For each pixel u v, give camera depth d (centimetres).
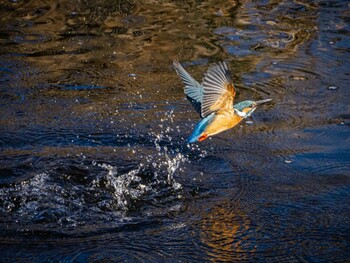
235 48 963
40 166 680
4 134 742
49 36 1010
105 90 851
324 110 799
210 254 539
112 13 1101
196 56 935
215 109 484
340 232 570
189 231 573
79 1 1150
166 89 851
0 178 657
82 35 1013
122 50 962
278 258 534
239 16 1087
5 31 1023
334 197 625
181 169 683
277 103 816
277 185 650
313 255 538
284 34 1016
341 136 739
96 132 753
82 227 583
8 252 543
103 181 658
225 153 713
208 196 633
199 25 1049
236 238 562
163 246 552
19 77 881
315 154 705
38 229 577
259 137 744
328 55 945
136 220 594
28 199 624
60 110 801
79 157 702
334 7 1123
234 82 866
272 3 1147
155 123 773
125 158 702
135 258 535
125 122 774
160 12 1103
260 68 905
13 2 1142
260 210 605
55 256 537
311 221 587
